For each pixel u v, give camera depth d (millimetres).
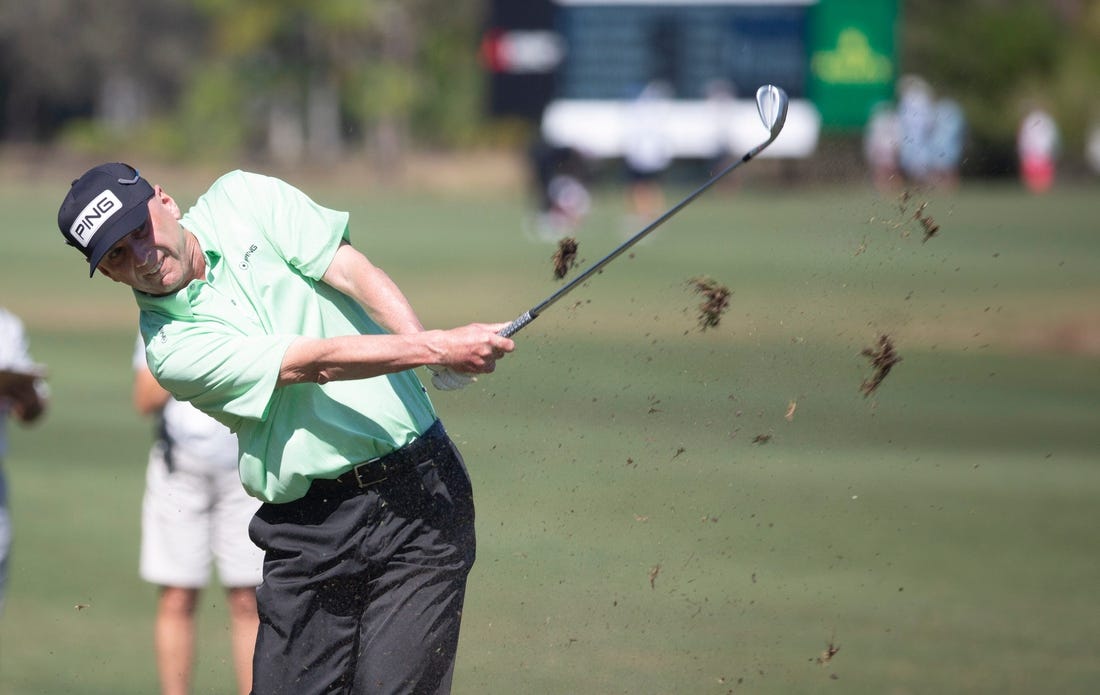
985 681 21406
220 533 20047
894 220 22469
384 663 15086
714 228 96812
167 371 14766
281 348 14555
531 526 25953
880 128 119375
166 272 14641
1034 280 68125
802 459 34812
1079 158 147875
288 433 14914
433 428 15570
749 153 16125
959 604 25484
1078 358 53844
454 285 70438
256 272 15234
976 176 142625
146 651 23406
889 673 21734
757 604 24297
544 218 106250
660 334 47531
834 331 39438
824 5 141000
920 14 145250
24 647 23500
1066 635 23969
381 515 15125
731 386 36875
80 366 55125
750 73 142500
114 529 31875
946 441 40031
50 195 154000
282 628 15180
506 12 151000
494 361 14875
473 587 22484
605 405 35125
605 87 145625
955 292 64438
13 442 42000
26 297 72375
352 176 189125
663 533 26828
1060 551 29500
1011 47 144500
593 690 18844
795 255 69938
